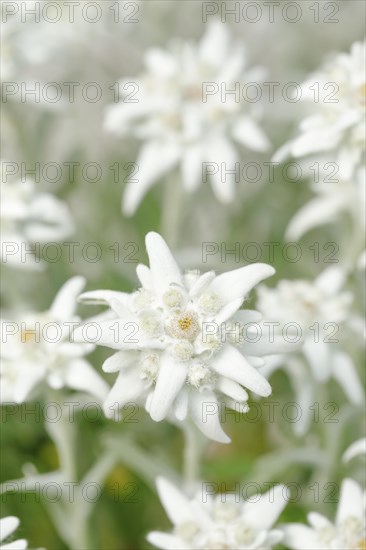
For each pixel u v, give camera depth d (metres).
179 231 0.64
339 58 0.57
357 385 0.57
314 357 0.56
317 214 0.62
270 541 0.48
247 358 0.45
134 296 0.46
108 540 0.59
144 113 0.62
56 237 0.60
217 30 0.65
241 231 0.66
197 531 0.48
